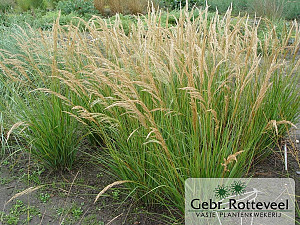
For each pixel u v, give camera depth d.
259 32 8.34
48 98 3.46
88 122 3.69
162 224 2.77
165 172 2.68
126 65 2.76
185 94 2.77
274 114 3.32
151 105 2.91
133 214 2.91
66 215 2.94
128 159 2.92
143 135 2.72
